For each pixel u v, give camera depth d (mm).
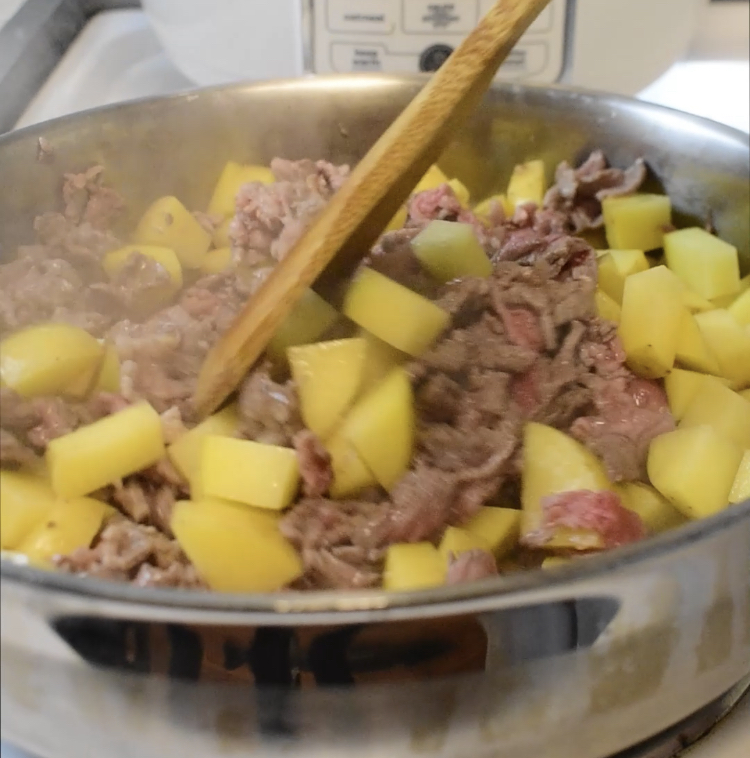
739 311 372
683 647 238
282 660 218
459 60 289
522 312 345
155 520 300
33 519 286
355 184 292
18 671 231
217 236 409
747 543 232
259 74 424
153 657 220
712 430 319
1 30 440
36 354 317
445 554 286
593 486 304
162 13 422
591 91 388
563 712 235
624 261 385
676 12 416
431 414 325
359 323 329
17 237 371
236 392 319
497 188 423
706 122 370
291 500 298
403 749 234
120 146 385
